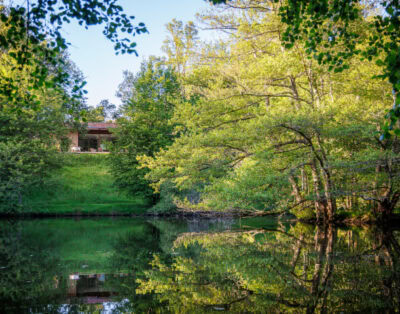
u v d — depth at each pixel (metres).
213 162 17.44
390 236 14.30
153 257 11.30
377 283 7.11
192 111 18.02
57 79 6.76
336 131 14.48
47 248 13.66
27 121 33.88
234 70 17.25
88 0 6.37
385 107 15.78
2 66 7.53
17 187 32.00
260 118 14.33
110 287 7.62
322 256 10.20
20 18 6.32
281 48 16.52
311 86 15.81
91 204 35.25
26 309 6.16
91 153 47.81
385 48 6.49
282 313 5.52
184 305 6.18
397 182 16.33
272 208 20.41
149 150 32.78
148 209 32.38
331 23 7.43
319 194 16.53
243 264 9.56
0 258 11.51
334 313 5.43
